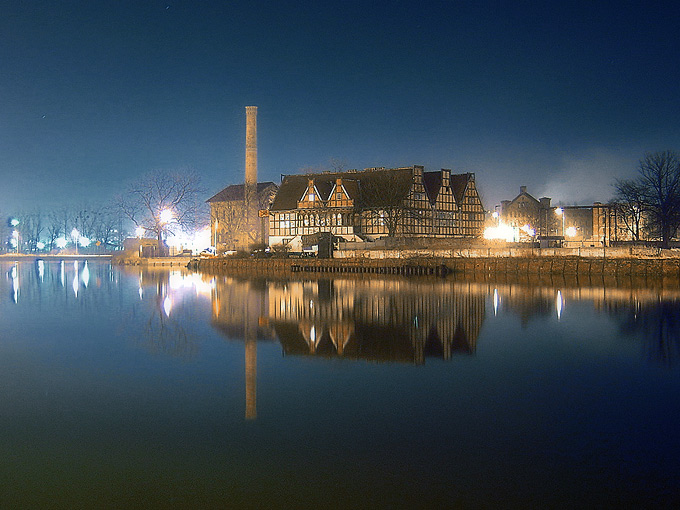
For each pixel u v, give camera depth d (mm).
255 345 27859
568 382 20641
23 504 12461
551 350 26156
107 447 15164
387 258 84688
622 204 101625
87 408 18203
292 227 107375
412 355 25344
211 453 14742
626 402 18250
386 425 16438
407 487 12938
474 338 29219
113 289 59562
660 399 18531
